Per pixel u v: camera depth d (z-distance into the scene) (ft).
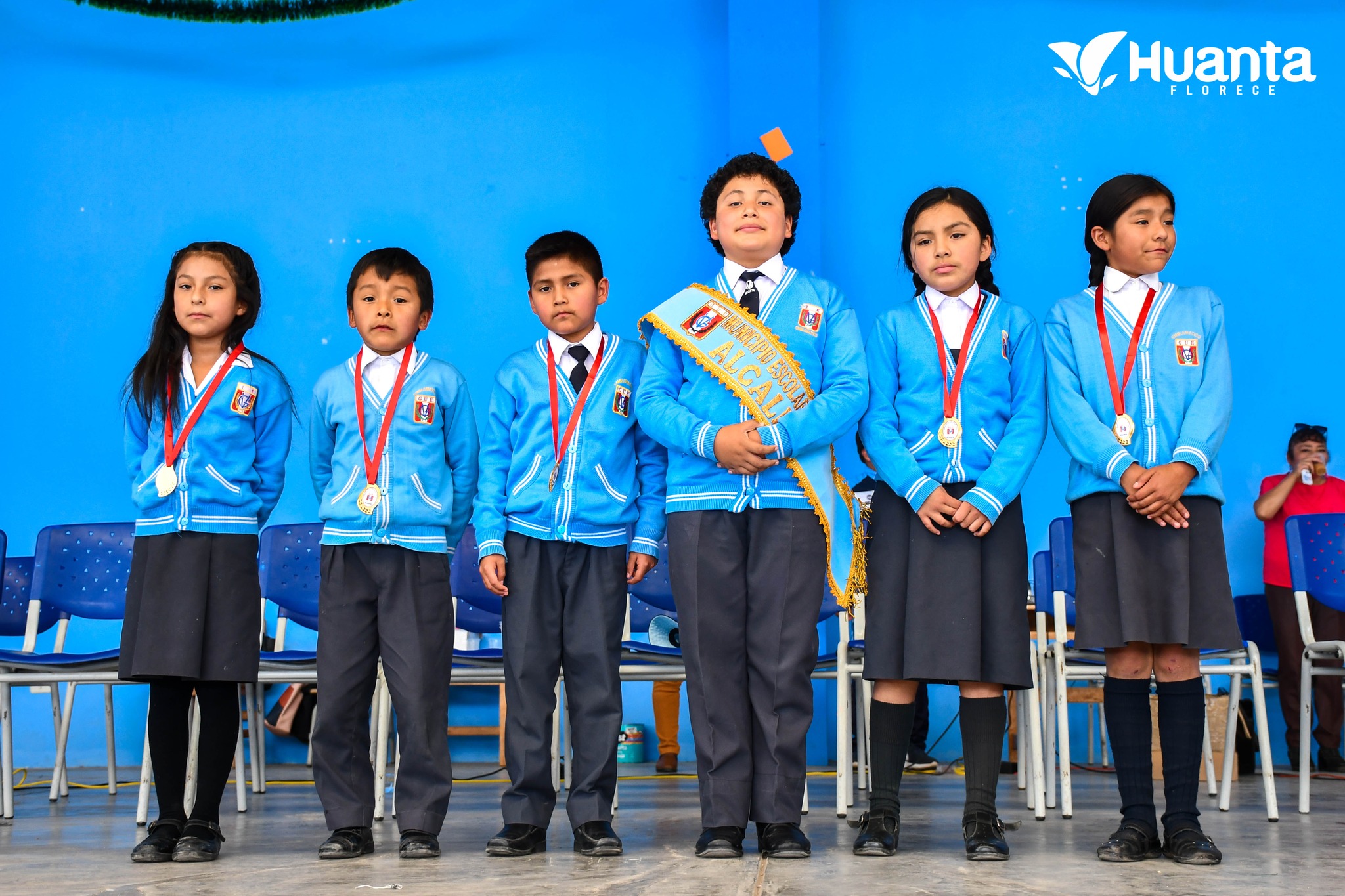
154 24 18.38
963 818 7.16
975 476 7.32
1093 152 18.04
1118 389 7.53
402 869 6.82
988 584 7.21
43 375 17.69
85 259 17.94
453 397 8.19
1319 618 15.39
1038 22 18.25
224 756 7.79
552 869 6.72
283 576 12.35
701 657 7.27
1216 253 17.76
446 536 8.01
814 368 7.56
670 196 18.21
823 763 16.26
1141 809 7.17
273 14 18.34
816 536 7.36
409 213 18.29
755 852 7.27
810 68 17.70
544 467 7.82
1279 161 17.89
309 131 18.39
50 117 18.20
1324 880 6.19
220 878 6.53
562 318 8.05
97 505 17.47
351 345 18.03
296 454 17.76
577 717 7.65
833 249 18.07
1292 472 15.84
